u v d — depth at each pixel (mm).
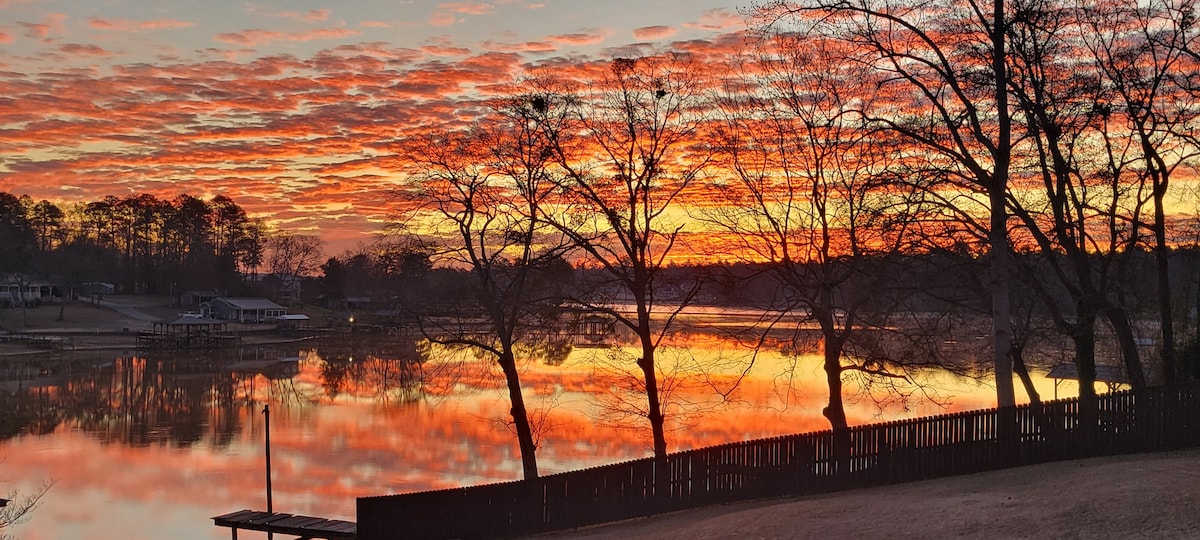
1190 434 20859
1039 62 21734
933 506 15242
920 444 19672
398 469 37250
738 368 64188
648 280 24469
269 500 30281
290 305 171750
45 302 146375
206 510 31969
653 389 24391
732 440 38406
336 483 35188
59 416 54656
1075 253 22594
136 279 173125
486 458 38719
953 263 22406
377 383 70062
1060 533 12250
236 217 177000
